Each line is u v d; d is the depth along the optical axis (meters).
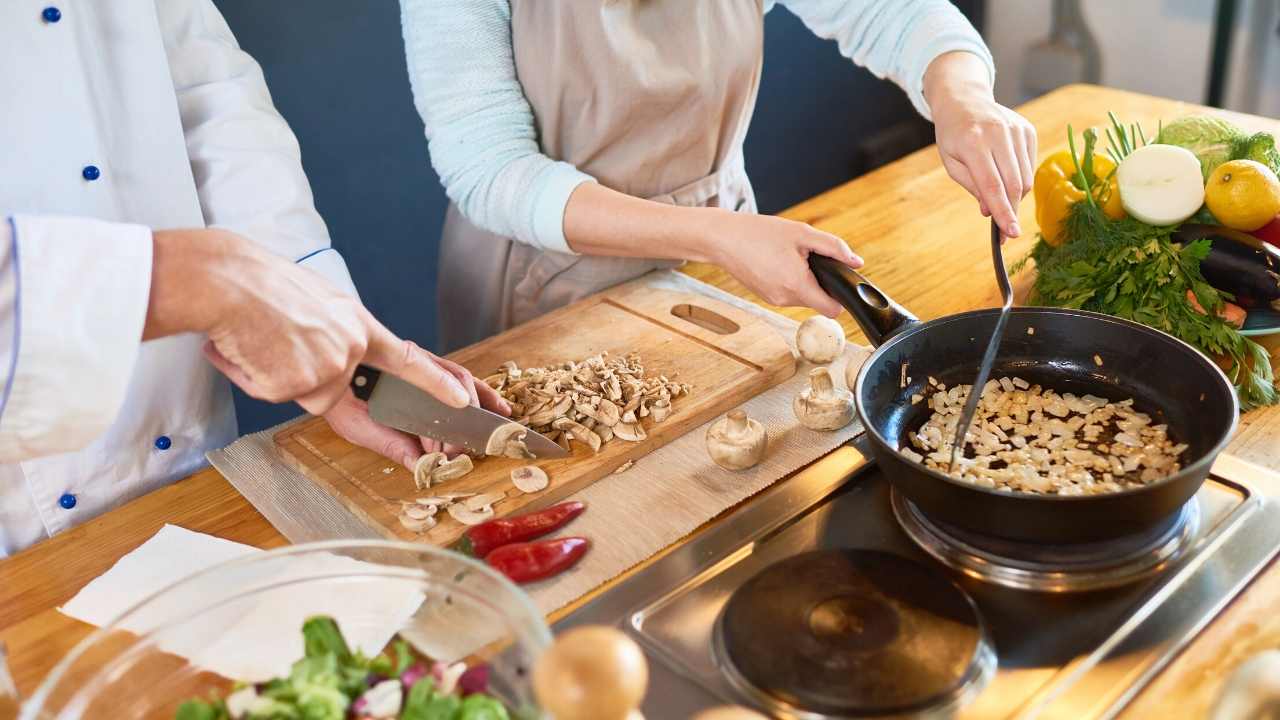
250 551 0.93
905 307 1.28
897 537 0.86
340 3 1.98
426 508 0.96
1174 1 2.50
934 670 0.71
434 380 0.91
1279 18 2.36
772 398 1.12
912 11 1.44
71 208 1.13
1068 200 1.20
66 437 0.75
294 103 2.00
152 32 1.15
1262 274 1.07
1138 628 0.75
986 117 1.24
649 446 1.04
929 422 0.96
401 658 0.69
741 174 1.58
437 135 1.34
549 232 1.29
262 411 2.12
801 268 1.09
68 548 0.95
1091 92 1.90
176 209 1.21
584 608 0.80
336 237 2.16
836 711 0.69
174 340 1.19
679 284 1.37
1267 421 0.99
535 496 0.97
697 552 0.86
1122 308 1.12
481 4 1.32
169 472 1.23
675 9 1.35
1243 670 0.63
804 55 2.74
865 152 3.02
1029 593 0.79
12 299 0.70
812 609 0.77
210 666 0.70
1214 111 1.74
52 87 1.09
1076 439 0.92
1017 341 1.00
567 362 1.19
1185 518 0.84
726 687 0.72
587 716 0.50
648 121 1.39
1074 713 0.68
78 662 0.67
